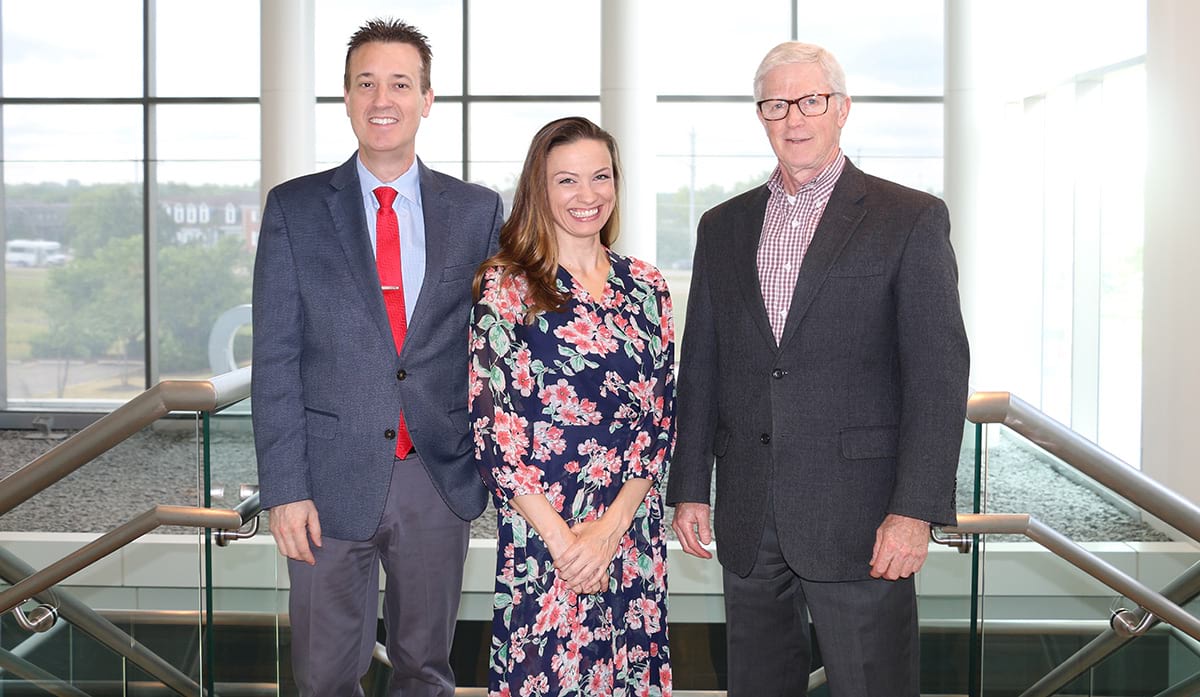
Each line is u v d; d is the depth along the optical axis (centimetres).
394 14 912
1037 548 253
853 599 234
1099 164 746
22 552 384
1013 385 905
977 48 800
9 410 902
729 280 245
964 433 236
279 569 265
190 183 885
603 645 236
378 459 241
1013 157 888
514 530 230
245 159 885
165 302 894
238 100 912
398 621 254
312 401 243
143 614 264
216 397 224
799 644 253
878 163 828
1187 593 248
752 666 249
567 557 225
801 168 236
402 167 250
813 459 233
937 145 915
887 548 223
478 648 367
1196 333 540
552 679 231
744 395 241
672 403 243
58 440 854
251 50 911
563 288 230
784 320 238
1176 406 560
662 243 828
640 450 236
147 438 362
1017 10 869
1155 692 259
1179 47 552
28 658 275
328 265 242
